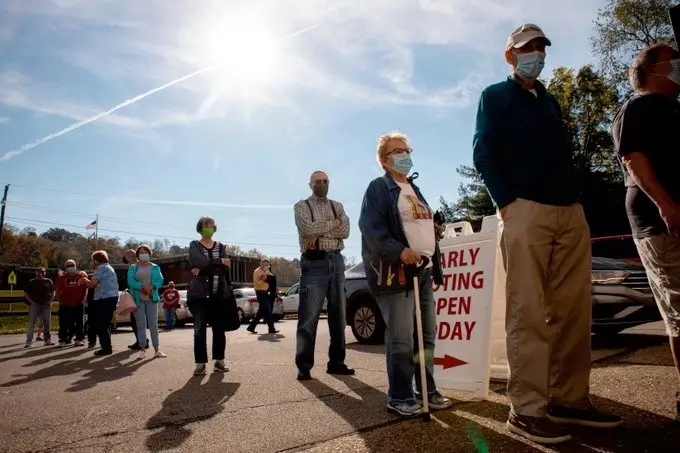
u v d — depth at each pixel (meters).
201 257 5.64
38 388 4.98
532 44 2.88
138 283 7.30
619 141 2.90
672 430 2.62
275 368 5.67
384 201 3.33
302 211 5.16
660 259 2.87
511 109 2.89
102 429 3.25
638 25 24.92
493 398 3.60
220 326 5.67
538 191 2.78
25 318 23.55
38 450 2.88
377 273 3.24
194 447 2.77
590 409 2.83
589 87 27.23
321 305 4.96
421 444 2.57
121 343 10.16
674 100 2.98
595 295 5.88
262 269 12.05
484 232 3.85
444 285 4.00
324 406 3.56
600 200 25.23
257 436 2.89
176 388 4.62
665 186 2.80
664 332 6.10
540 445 2.49
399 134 3.54
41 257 79.12
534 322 2.68
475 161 2.95
